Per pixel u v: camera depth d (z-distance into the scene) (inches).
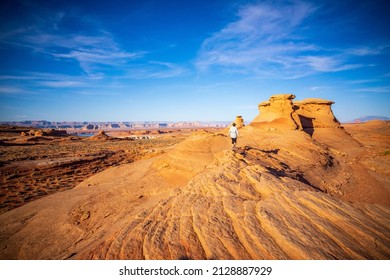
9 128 4045.3
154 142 3056.1
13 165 1314.0
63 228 460.8
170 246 217.3
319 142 1086.4
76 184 1002.7
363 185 633.0
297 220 230.7
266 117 1342.3
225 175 400.8
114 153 1868.8
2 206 735.1
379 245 190.9
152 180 702.5
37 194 855.1
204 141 842.2
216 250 204.4
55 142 2817.4
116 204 552.1
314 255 182.2
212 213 267.3
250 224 232.8
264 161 564.4
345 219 226.7
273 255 188.9
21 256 386.3
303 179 553.3
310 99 1488.7
